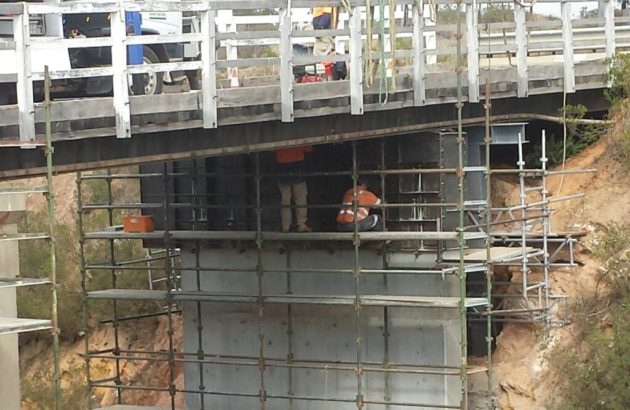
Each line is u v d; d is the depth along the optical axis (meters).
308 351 21.64
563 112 22.31
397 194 20.83
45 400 27.14
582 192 22.09
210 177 21.98
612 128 22.55
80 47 15.86
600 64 23.02
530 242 21.36
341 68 20.30
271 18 22.86
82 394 27.22
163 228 22.55
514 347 21.22
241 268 21.91
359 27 17.95
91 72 14.88
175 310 26.88
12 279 15.39
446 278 20.61
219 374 22.44
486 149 19.61
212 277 22.39
